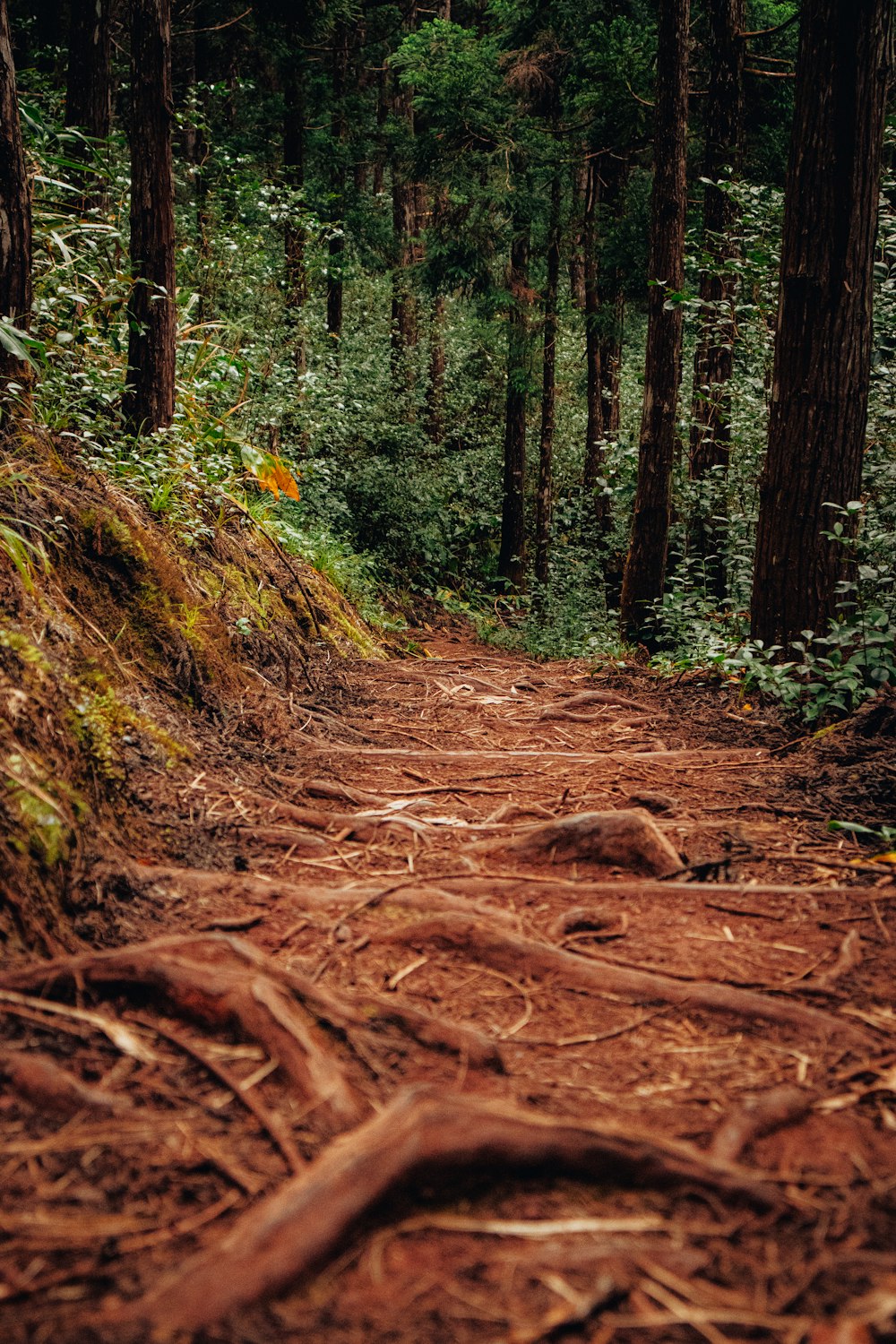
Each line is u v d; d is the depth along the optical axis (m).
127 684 4.12
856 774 4.43
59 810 2.67
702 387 10.12
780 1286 1.44
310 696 6.14
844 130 5.48
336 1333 1.32
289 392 11.48
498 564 18.34
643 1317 1.38
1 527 3.46
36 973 2.16
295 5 14.04
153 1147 1.71
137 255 6.59
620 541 16.09
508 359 16.55
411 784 4.61
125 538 4.80
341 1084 1.89
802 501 5.91
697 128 14.31
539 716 6.39
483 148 14.54
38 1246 1.46
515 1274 1.45
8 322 4.19
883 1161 1.78
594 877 3.35
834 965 2.64
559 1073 2.09
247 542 7.29
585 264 17.67
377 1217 1.55
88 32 8.68
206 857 3.29
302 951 2.65
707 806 4.22
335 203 17.14
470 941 2.68
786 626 6.02
